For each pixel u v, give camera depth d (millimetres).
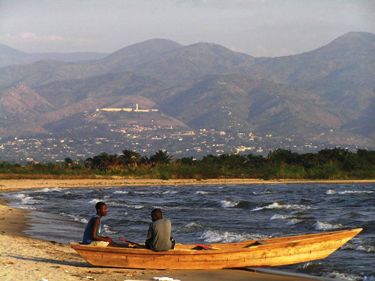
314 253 28906
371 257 33438
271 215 66500
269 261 28406
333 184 178375
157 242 27625
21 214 63062
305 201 93375
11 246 34594
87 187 145875
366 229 49969
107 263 27766
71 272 25844
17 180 165000
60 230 47688
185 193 122125
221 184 171250
